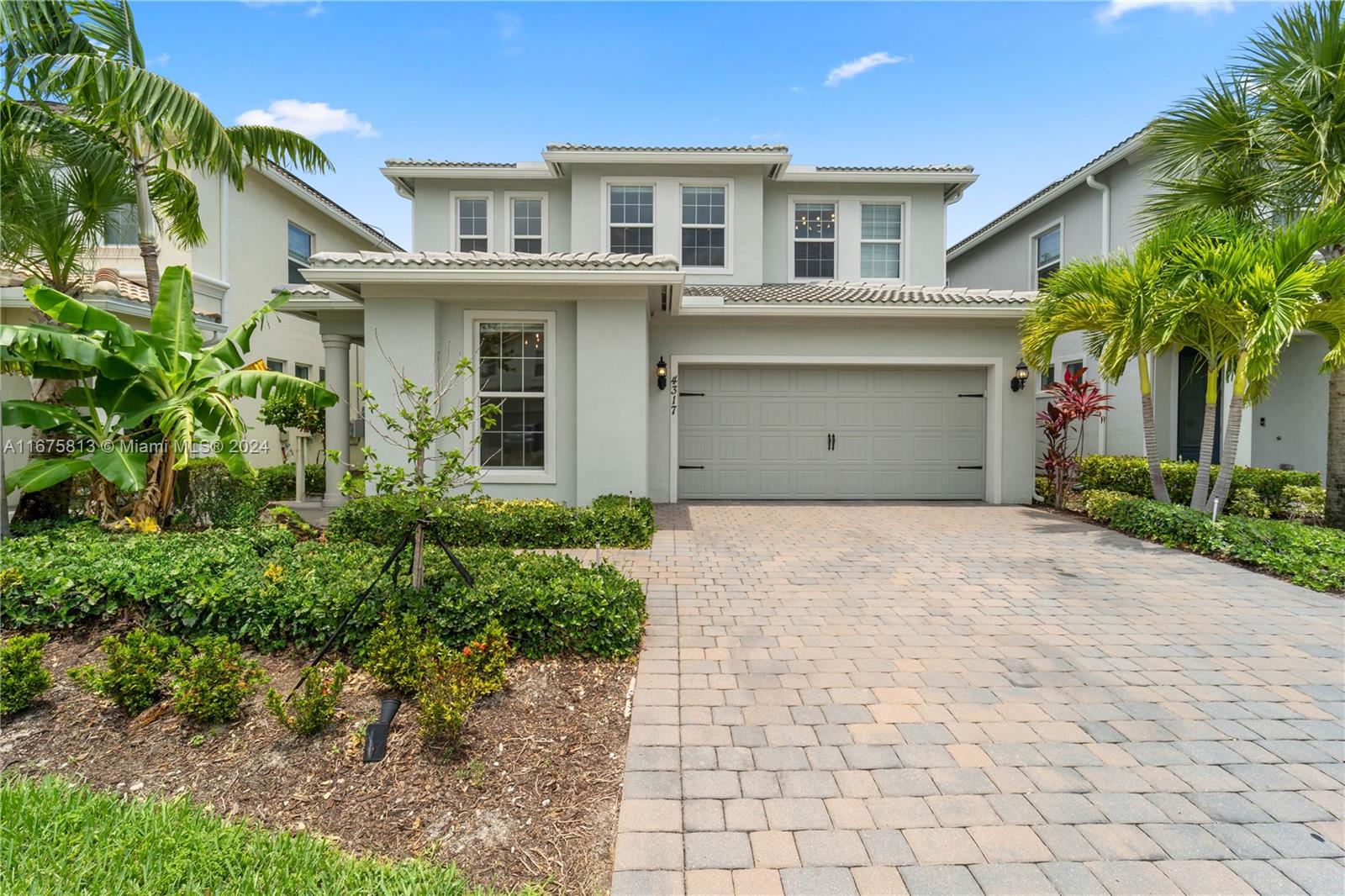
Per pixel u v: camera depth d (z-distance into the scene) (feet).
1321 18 23.06
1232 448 24.57
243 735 10.68
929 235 43.78
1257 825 8.70
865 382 36.70
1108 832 8.52
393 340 28.45
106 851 7.75
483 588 14.19
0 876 7.30
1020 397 35.81
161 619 14.28
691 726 11.16
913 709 11.85
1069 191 43.21
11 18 22.35
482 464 29.60
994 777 9.73
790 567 21.86
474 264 26.91
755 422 36.73
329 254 27.14
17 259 27.58
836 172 42.60
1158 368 37.22
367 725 10.81
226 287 41.29
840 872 7.73
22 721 11.06
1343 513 25.58
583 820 8.80
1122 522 28.02
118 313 30.14
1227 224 24.07
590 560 22.57
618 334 28.99
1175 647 14.90
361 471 14.43
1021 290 49.83
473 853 8.15
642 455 29.17
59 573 14.44
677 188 41.39
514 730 10.96
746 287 40.93
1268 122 24.00
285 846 7.98
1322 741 10.84
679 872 7.73
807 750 10.46
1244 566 22.29
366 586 14.10
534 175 42.52
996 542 25.98
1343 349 22.84
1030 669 13.66
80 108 26.11
